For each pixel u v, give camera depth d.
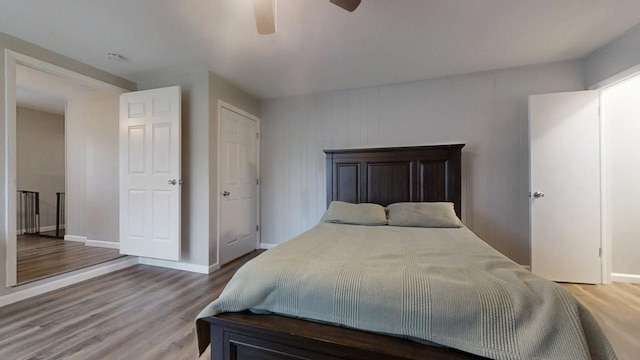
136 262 3.27
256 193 3.90
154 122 2.96
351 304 1.07
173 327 1.84
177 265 3.10
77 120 4.14
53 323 1.88
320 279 1.15
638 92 2.59
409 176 3.12
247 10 1.90
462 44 2.40
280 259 1.36
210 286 2.59
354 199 3.31
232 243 3.38
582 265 2.60
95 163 3.87
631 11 1.93
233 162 3.40
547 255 2.67
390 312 1.01
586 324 0.91
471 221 3.04
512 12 1.94
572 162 2.61
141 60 2.70
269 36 2.26
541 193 2.67
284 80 3.24
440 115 3.16
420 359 0.91
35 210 5.08
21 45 2.29
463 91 3.07
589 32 2.21
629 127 2.61
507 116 2.93
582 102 2.57
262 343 1.11
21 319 1.94
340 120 3.58
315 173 3.71
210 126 3.00
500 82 2.95
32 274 2.53
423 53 2.56
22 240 4.29
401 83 3.31
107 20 2.02
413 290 1.03
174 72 3.03
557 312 0.89
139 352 1.57
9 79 2.21
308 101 3.73
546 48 2.48
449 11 1.92
